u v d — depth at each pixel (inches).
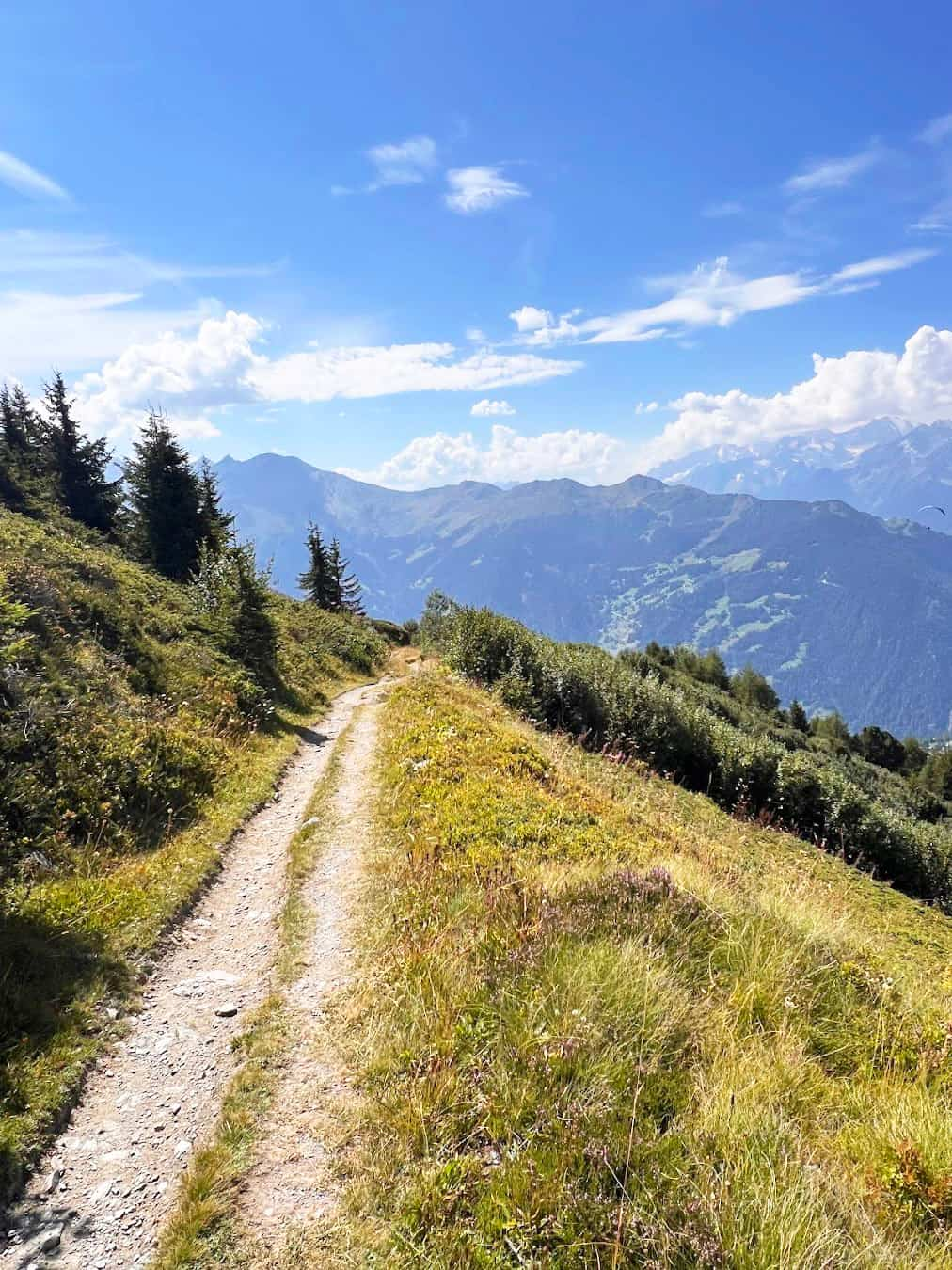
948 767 3590.1
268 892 393.1
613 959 225.3
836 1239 137.4
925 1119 175.6
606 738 1117.7
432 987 239.9
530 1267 139.1
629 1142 152.8
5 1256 161.0
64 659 594.9
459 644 1392.7
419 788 498.6
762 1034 213.9
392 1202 166.7
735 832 781.3
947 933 667.4
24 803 379.6
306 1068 226.8
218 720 699.4
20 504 1366.9
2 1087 208.7
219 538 1526.8
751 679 4498.0
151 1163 192.5
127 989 279.6
